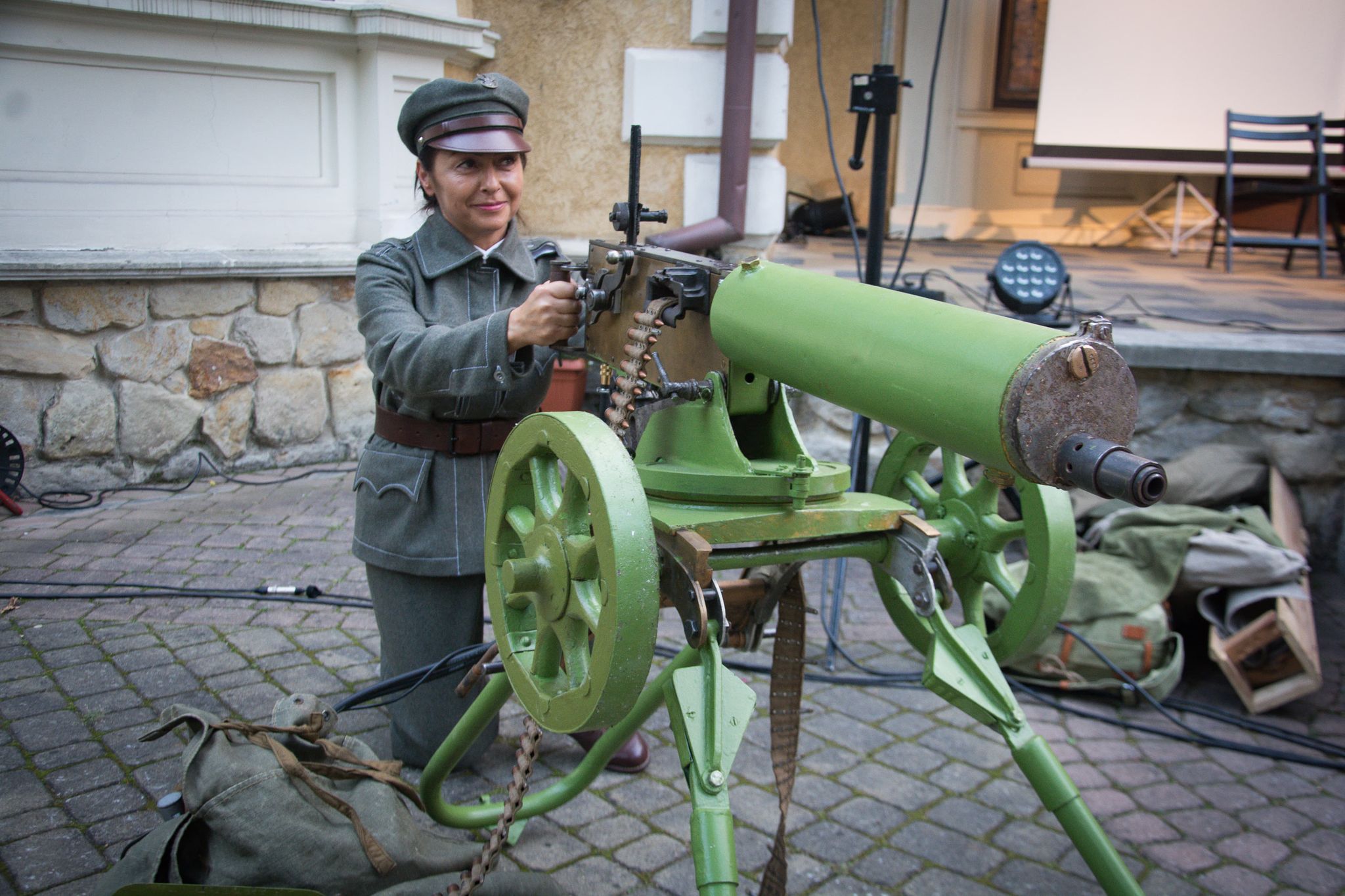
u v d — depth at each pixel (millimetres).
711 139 4867
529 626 1597
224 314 4453
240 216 4512
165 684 2779
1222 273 6742
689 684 1511
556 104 4902
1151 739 2834
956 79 8508
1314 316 4801
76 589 3328
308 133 4641
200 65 4324
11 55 3953
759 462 1637
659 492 1581
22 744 2455
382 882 1744
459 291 2117
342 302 4750
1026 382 1073
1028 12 8383
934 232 8742
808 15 8523
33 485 4168
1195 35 7199
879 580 2068
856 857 2232
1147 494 1024
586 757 2119
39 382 4113
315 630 3146
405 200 4852
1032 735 1772
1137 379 4066
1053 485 1131
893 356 1238
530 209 5027
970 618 1998
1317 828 2432
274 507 4203
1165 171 7430
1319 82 7215
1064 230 8797
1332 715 2986
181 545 3756
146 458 4379
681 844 2236
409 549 2168
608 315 1822
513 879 1862
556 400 4891
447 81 2023
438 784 2014
